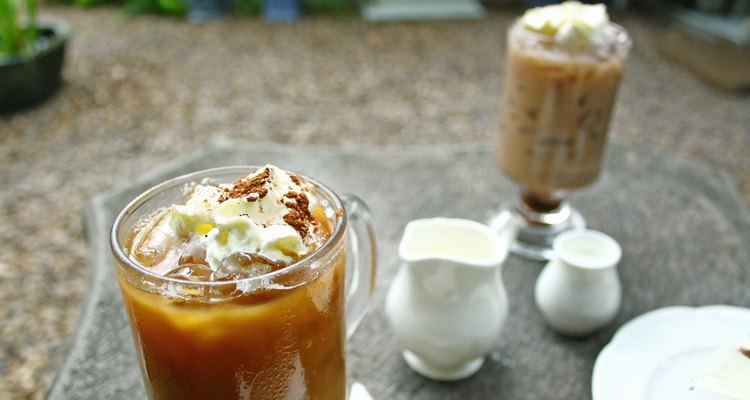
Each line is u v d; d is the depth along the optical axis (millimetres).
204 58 1557
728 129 1198
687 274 733
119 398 633
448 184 844
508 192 834
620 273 734
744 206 816
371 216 601
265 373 540
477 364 659
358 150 898
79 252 923
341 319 563
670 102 1317
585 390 646
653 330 650
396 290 649
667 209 812
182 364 531
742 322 653
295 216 543
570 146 755
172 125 1213
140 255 542
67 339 817
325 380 561
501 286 650
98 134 1171
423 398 641
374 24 1839
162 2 1821
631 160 890
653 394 619
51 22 1393
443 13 1905
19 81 1217
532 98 750
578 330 673
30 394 767
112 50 1583
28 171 1064
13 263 904
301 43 1676
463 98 1356
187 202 553
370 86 1418
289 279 501
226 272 505
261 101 1331
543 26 744
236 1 1926
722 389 610
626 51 748
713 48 1572
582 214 806
